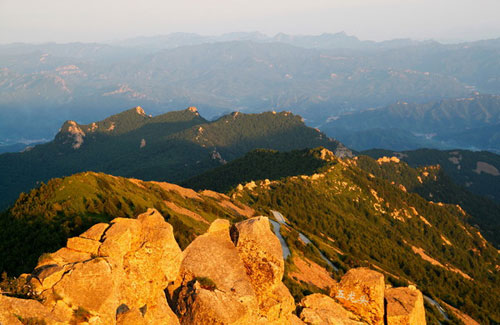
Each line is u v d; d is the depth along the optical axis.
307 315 33.47
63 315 20.30
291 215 182.50
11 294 20.30
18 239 57.41
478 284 185.12
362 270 38.47
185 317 25.30
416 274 173.38
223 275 28.28
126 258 24.47
